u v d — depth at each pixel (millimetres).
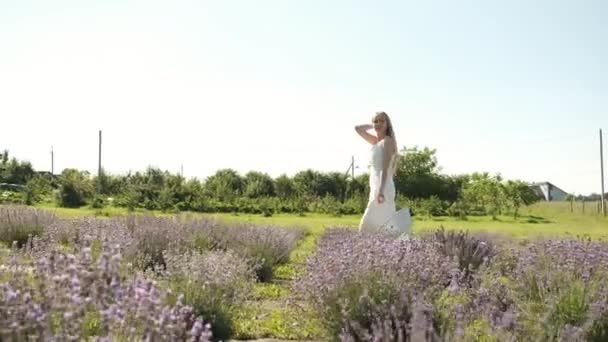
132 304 3252
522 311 4980
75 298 3090
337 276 5086
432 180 51688
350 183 48469
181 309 3436
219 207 38031
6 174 54188
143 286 3471
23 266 4609
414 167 52062
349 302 4891
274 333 5480
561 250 6383
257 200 40094
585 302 4980
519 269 6141
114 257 3523
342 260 5242
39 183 41250
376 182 8734
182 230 10055
